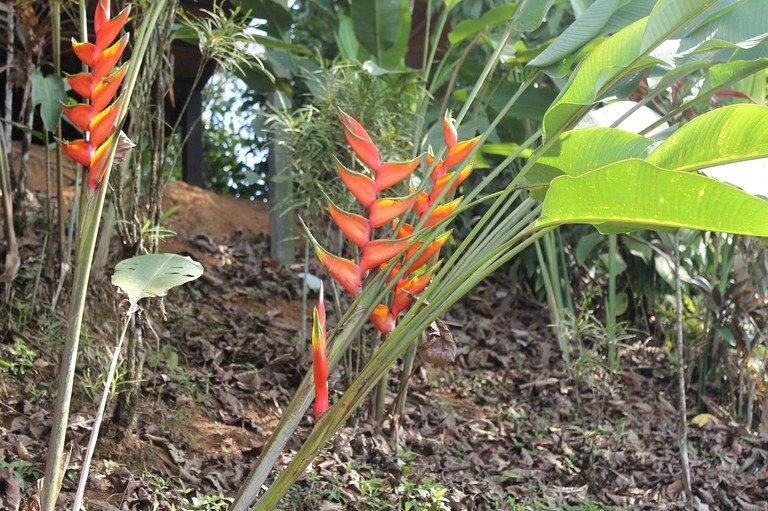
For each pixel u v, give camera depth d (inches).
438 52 277.1
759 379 176.4
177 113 246.7
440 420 146.6
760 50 87.7
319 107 138.1
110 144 65.7
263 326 164.1
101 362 118.3
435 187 76.2
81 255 65.7
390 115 131.6
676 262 144.7
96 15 65.2
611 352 186.2
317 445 66.8
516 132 174.6
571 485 130.3
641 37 74.0
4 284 125.8
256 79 166.6
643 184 57.1
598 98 88.5
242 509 67.1
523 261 225.5
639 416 170.9
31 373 112.0
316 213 131.7
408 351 131.6
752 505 131.7
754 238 171.6
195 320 155.6
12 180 140.6
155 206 103.4
